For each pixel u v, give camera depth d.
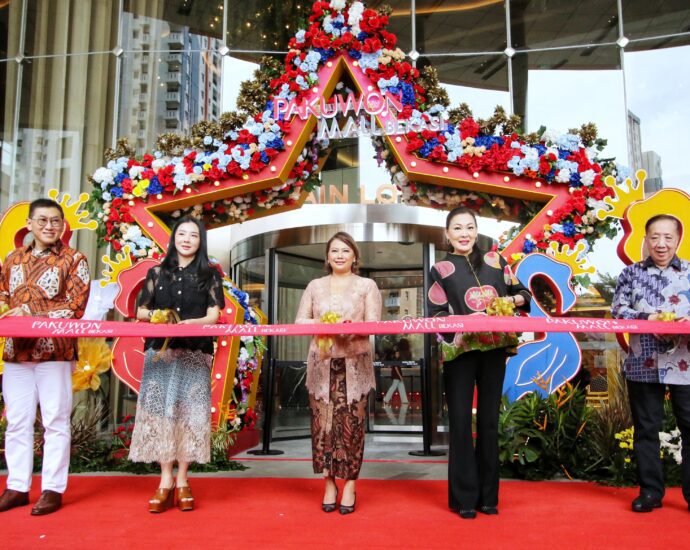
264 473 4.32
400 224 7.43
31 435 3.17
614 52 7.55
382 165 5.23
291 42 4.98
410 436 7.66
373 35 4.88
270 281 7.83
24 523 2.75
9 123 7.99
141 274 4.71
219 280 3.34
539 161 4.61
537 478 3.92
